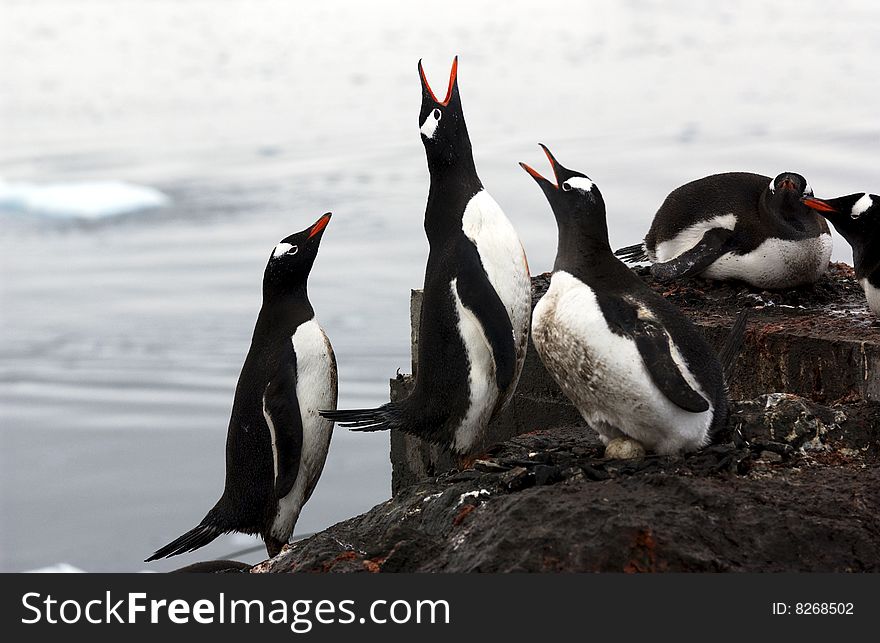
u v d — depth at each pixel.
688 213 13.94
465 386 10.62
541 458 9.86
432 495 9.67
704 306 13.55
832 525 8.32
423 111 11.16
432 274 10.80
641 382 8.82
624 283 9.34
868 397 11.25
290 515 12.38
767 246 13.32
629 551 7.95
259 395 12.05
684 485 8.60
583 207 9.36
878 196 11.91
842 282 14.49
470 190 10.95
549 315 9.34
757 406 10.43
